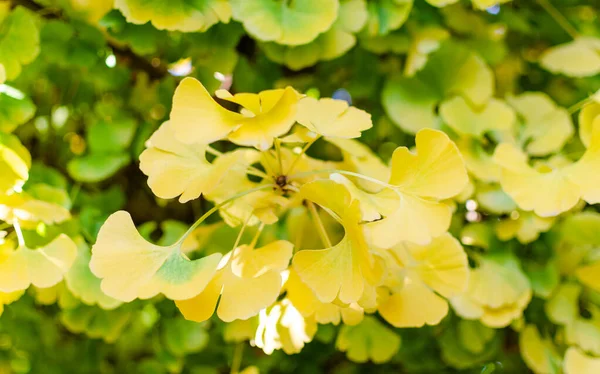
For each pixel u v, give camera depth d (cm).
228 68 79
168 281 61
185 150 66
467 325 84
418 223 62
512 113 80
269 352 65
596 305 82
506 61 92
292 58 77
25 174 69
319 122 66
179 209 96
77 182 86
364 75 85
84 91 90
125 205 95
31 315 91
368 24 79
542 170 69
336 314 65
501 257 80
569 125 80
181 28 73
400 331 86
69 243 68
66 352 97
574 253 81
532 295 83
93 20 81
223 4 75
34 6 80
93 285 75
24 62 75
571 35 88
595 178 66
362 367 98
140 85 88
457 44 81
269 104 63
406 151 62
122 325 82
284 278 65
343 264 61
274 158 69
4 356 95
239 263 63
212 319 84
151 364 95
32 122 92
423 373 92
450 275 67
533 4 93
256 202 67
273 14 74
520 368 89
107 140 83
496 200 78
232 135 62
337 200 61
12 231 75
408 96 81
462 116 79
